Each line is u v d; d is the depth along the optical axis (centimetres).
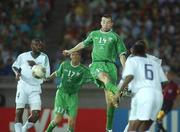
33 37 6612
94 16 6794
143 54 3262
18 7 6919
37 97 4038
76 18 6800
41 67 3869
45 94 5862
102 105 5862
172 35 6706
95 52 3728
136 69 3197
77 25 6725
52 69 6059
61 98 4128
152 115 3188
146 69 3206
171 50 6500
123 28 6650
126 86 3281
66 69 4050
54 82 5912
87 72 4069
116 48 3741
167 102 5128
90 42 3791
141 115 3153
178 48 6519
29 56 4031
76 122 5109
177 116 5178
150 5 7019
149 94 3153
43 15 6894
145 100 3142
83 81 4097
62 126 5006
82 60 6031
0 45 6425
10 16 6819
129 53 4081
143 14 6900
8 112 5134
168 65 6291
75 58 4034
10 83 5978
